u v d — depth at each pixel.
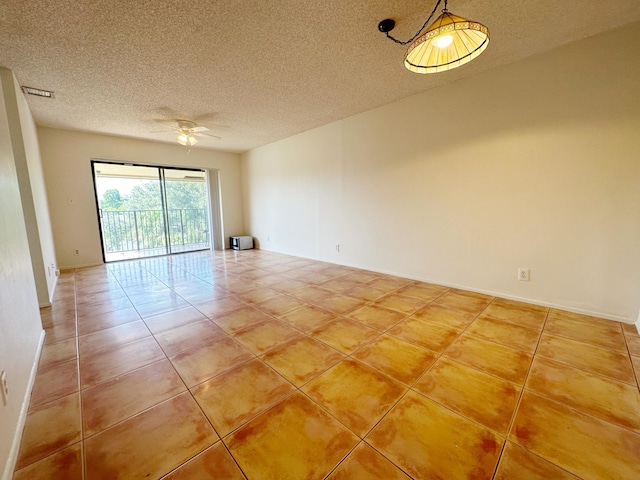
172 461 1.09
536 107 2.49
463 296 2.94
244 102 3.41
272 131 4.79
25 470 1.05
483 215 2.91
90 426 1.27
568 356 1.79
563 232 2.46
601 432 1.20
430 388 1.51
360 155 4.03
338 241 4.59
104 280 3.79
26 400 1.40
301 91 3.13
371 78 2.85
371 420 1.29
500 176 2.75
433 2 1.78
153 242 6.28
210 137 5.12
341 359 1.81
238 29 2.01
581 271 2.41
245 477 1.02
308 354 1.87
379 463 1.07
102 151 4.75
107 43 2.14
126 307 2.77
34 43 2.11
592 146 2.26
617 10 1.89
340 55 2.39
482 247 2.96
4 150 1.63
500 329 2.18
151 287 3.45
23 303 1.64
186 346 2.00
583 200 2.34
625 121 2.12
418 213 3.46
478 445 1.15
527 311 2.51
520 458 1.09
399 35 2.13
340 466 1.06
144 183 6.03
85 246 4.70
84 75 2.63
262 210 6.20
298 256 5.43
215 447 1.16
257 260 5.11
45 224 3.48
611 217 2.24
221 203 6.43
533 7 1.85
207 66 2.53
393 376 1.62
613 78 2.14
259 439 1.19
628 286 2.22
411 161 3.45
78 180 4.57
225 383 1.58
